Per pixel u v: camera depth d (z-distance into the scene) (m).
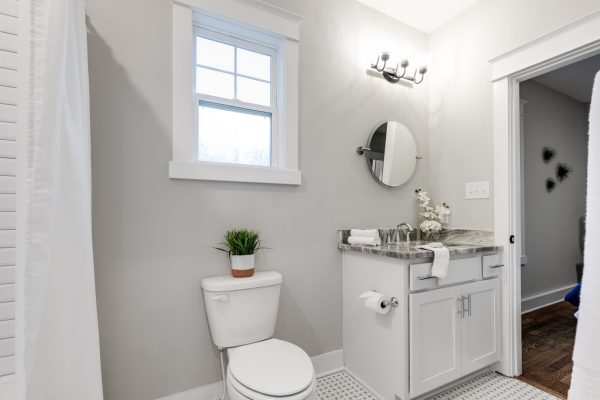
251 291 1.50
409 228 2.11
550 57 1.71
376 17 2.21
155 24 1.52
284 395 1.09
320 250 1.93
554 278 3.31
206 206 1.61
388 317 1.62
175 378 1.53
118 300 1.42
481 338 1.81
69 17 1.04
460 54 2.22
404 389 1.52
